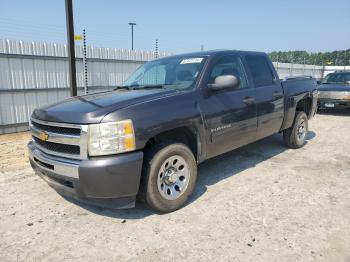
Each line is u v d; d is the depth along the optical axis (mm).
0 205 3832
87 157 3025
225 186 4297
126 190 3096
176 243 2926
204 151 3883
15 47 9070
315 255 2688
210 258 2684
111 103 3285
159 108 3336
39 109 3744
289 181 4449
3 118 9117
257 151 6113
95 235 3107
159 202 3383
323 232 3051
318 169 4973
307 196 3914
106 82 11633
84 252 2826
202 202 3791
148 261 2668
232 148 4438
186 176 3639
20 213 3611
